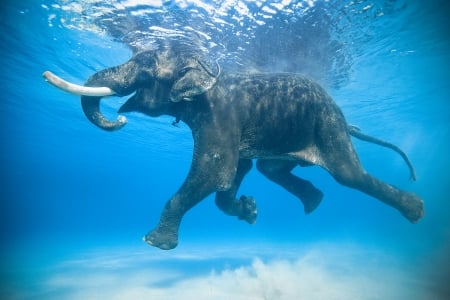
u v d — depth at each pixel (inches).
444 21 394.9
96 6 337.7
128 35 382.6
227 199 266.2
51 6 358.3
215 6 325.1
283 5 336.2
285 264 466.9
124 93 223.5
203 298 283.3
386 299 283.6
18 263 601.6
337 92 661.9
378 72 565.0
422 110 884.6
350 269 442.3
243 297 282.2
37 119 1077.1
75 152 1830.7
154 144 1293.1
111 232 2038.6
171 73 221.3
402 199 230.1
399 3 353.1
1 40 476.1
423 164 2465.6
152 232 202.8
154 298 292.5
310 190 310.2
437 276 391.5
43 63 546.6
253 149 228.8
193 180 201.6
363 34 412.5
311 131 232.8
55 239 1352.1
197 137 212.2
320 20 367.6
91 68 532.1
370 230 1646.2
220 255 614.5
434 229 1312.7
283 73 249.1
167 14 333.4
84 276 429.1
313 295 286.5
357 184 227.6
